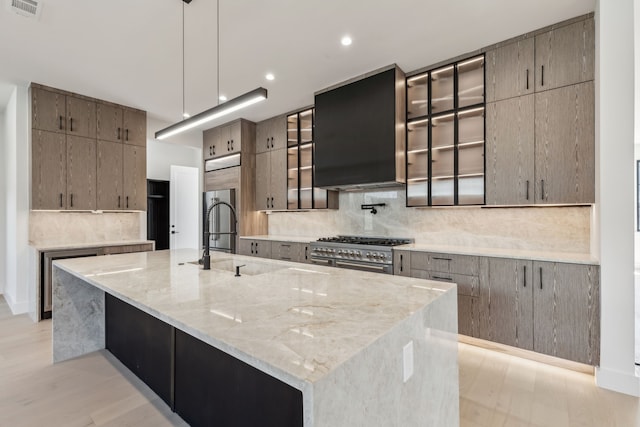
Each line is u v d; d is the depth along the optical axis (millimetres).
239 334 1014
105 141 4305
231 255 2854
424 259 3125
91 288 2697
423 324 1286
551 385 2271
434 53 3131
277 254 4574
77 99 4074
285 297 1444
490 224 3293
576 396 2135
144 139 4691
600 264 2254
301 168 4680
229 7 2420
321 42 2928
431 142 3398
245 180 5141
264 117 5082
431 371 1349
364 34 2801
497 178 2930
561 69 2617
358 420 877
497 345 2822
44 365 2473
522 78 2801
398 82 3416
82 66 3352
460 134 3223
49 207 3842
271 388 1364
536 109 2729
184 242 6496
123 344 2494
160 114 4863
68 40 2859
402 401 1110
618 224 2193
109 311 2715
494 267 2729
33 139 3736
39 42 2891
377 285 1662
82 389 2141
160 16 2529
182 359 1862
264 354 869
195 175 6762
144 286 1671
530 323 2555
